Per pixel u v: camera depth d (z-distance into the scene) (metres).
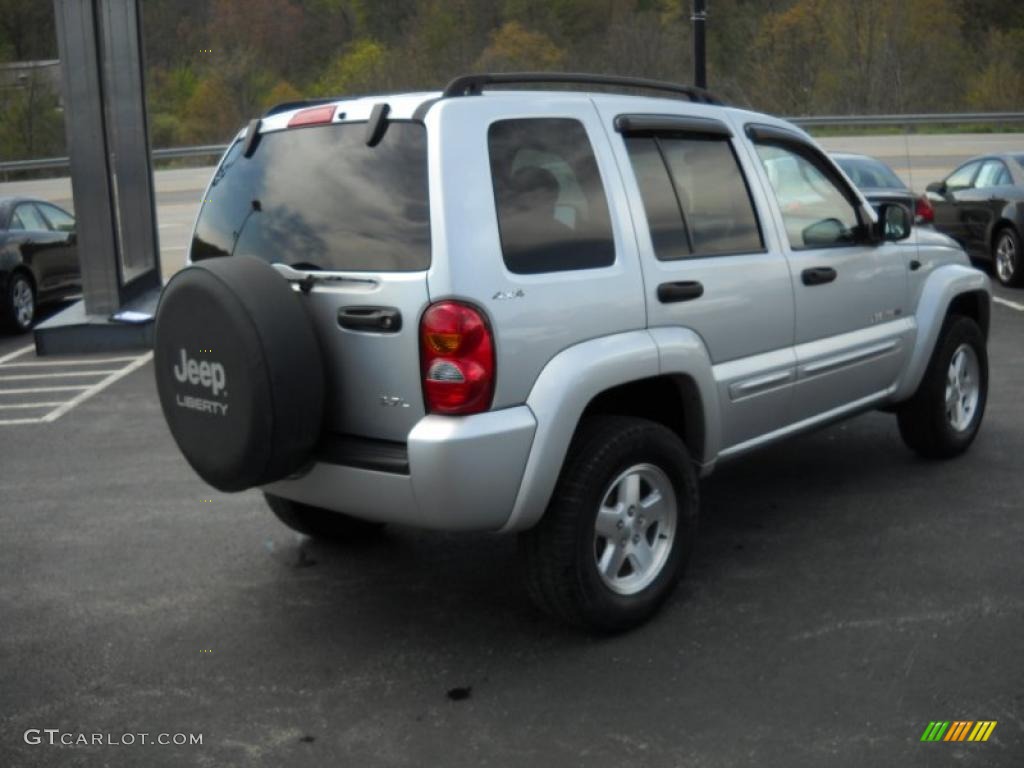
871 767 3.17
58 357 10.84
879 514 5.33
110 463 6.85
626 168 4.18
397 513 3.74
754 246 4.72
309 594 4.63
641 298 4.08
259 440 3.64
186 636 4.24
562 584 3.89
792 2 36.75
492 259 3.63
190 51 36.75
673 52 38.03
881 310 5.45
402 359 3.65
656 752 3.30
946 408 5.97
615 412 4.52
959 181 14.12
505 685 3.76
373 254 3.72
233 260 3.74
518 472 3.68
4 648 4.16
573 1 42.84
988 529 5.07
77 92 10.92
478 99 3.79
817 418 5.19
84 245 11.20
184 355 3.80
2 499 6.14
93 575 4.91
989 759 3.19
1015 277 12.70
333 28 42.62
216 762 3.33
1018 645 3.90
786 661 3.85
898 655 3.85
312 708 3.65
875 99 35.47
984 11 40.00
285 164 4.07
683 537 4.27
